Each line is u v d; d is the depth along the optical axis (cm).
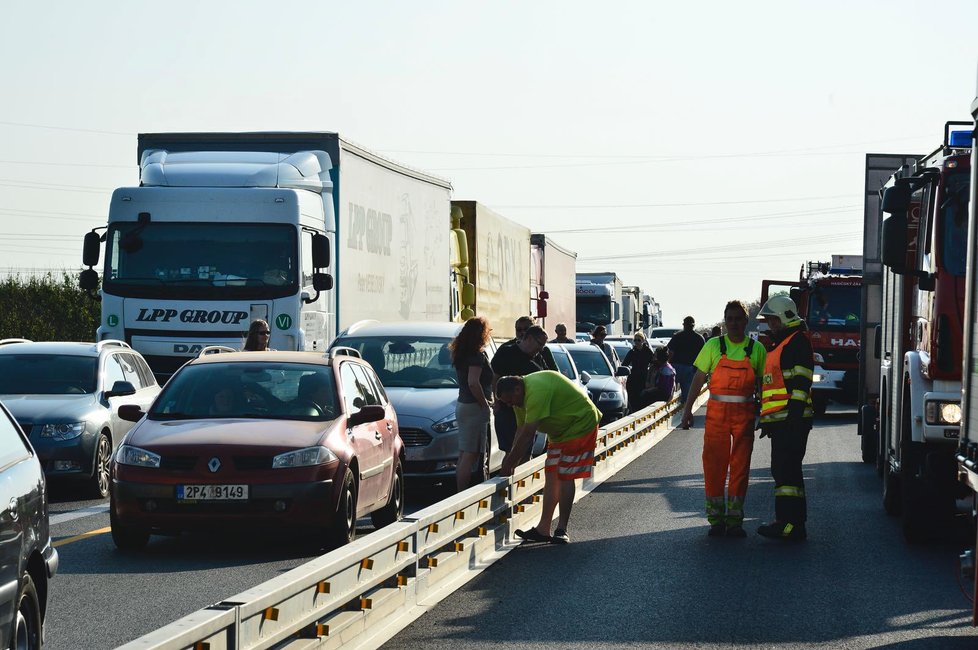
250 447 1602
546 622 1217
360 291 3212
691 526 1886
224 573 1492
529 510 1869
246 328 2873
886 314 2242
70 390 2397
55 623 1220
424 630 1184
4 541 866
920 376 1669
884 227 1686
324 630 1025
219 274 2897
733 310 1778
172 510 1587
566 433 1719
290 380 1778
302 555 1630
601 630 1183
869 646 1126
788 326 1769
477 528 1606
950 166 1652
